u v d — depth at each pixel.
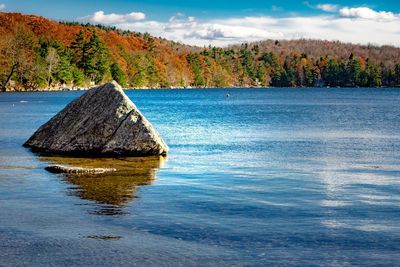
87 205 15.24
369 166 24.12
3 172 21.42
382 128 47.91
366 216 13.99
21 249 11.06
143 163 24.66
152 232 12.38
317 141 36.28
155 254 10.77
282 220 13.52
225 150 30.44
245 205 15.34
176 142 34.91
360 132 43.69
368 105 100.00
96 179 19.88
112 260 10.41
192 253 10.84
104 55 184.75
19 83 165.38
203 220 13.51
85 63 179.62
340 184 19.11
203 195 16.83
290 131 44.34
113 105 27.81
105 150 27.17
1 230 12.50
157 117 63.19
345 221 13.45
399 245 11.37
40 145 29.31
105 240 11.72
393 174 21.66
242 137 38.91
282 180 19.98
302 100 127.81
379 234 12.23
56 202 15.64
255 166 23.92
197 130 44.66
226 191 17.58
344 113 73.81
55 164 24.02
